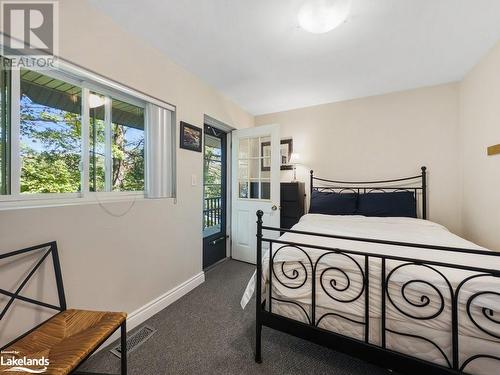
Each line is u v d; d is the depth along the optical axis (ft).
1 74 3.46
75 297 4.10
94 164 4.81
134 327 5.15
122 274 4.98
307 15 4.32
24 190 3.71
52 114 4.10
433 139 8.08
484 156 6.26
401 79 7.61
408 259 3.08
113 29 4.73
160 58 5.93
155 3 4.31
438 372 2.89
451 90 7.80
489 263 3.51
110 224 4.72
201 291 6.97
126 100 5.34
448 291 2.93
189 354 4.36
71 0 4.00
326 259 3.76
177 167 6.53
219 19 4.75
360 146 9.24
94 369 3.98
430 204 8.13
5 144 3.51
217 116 8.48
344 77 7.45
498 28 5.05
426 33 5.20
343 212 8.43
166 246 6.18
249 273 8.44
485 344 2.73
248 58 6.28
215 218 10.07
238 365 4.10
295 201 9.30
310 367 4.05
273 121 11.03
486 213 6.19
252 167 9.73
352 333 3.49
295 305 3.95
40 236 3.59
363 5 4.33
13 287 3.29
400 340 3.18
